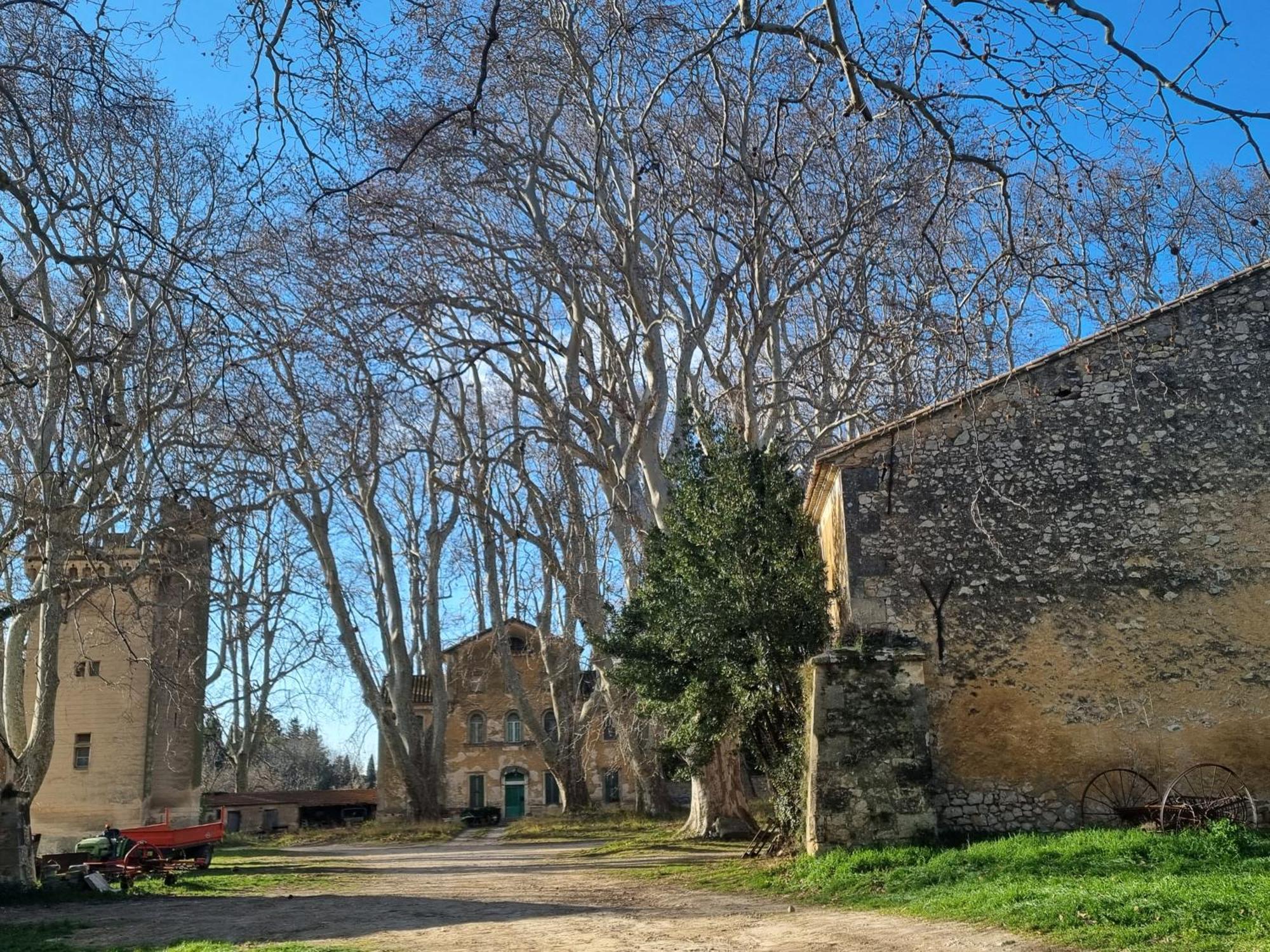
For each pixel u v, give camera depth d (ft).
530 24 62.69
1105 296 50.93
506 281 82.23
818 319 91.40
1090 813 52.95
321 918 48.39
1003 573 56.39
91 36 33.53
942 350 46.42
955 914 36.60
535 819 150.51
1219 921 29.53
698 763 71.10
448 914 47.96
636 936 37.88
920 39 25.73
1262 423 56.80
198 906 56.13
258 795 195.52
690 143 71.67
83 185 50.75
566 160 86.53
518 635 198.18
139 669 129.49
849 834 52.65
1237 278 58.49
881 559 57.11
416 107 60.39
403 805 177.78
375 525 132.77
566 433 87.61
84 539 67.41
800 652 60.03
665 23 51.24
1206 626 54.80
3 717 74.84
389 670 148.56
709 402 91.20
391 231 69.87
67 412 62.39
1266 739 53.16
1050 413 58.03
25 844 64.69
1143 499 56.54
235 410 57.52
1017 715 54.54
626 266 76.89
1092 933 30.42
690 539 64.85
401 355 68.64
